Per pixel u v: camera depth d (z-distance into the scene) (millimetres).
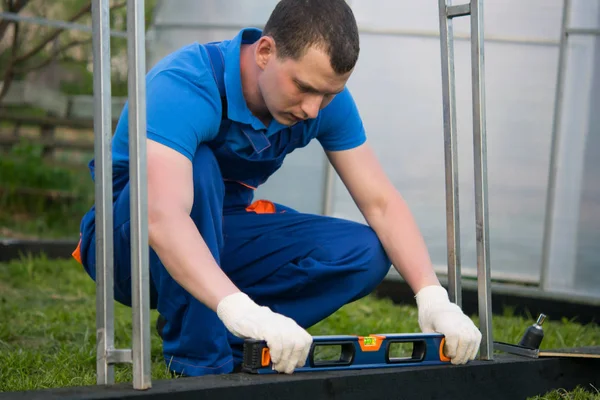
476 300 5625
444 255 5945
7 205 9742
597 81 5625
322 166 6188
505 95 5883
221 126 2834
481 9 2816
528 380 2920
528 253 5809
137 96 2104
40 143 10516
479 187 2846
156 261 2877
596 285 5574
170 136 2572
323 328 4320
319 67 2469
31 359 3289
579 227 5648
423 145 6008
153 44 6793
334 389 2346
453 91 2906
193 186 2719
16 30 9414
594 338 4590
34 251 6797
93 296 5297
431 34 5969
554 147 5719
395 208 3082
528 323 4977
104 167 2205
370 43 6094
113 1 10000
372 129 6098
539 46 5797
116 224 2893
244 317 2330
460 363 2693
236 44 2789
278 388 2227
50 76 10922
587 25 5645
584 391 3102
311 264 3068
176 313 2906
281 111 2627
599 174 5594
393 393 2486
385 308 5348
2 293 5223
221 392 2127
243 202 3207
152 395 2041
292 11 2512
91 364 3311
